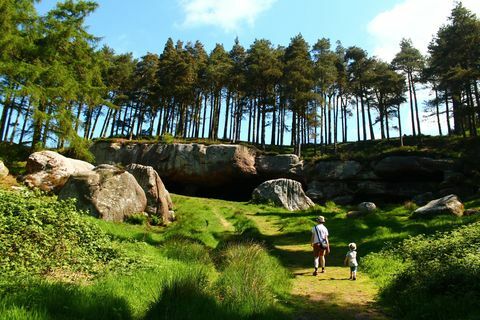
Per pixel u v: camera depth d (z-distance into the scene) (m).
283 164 43.56
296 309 7.62
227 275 7.70
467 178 34.47
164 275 7.52
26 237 8.33
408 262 10.98
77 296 5.52
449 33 43.94
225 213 27.22
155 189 19.25
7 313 4.30
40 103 24.39
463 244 10.22
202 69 60.81
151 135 61.47
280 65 52.59
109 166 18.89
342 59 59.38
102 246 9.50
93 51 30.28
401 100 51.12
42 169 19.16
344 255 14.53
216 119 62.78
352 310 7.72
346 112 63.31
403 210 26.38
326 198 40.22
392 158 38.69
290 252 15.41
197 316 5.56
